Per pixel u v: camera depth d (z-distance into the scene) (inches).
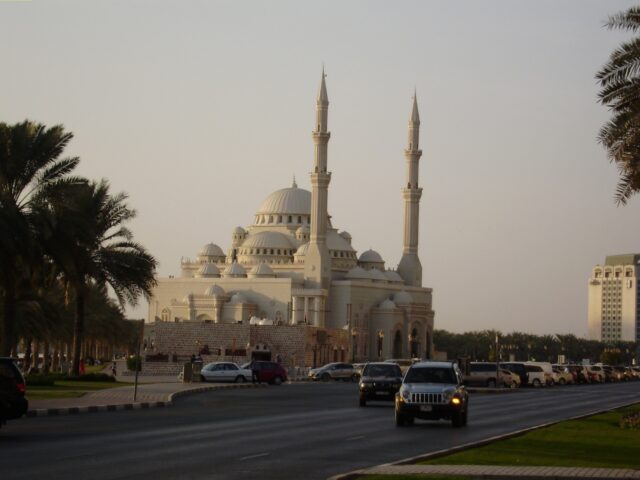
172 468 1113.4
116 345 6904.5
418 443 1450.5
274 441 1450.5
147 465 1136.8
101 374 3595.0
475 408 2470.5
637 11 1779.0
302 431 1635.1
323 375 4517.7
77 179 2723.9
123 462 1162.0
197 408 2218.3
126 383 3430.1
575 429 1697.8
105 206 3501.5
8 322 2613.2
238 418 1921.8
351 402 2586.1
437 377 1815.9
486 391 3639.3
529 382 4357.8
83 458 1195.9
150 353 6166.3
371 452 1321.4
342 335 6820.9
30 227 2566.4
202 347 5969.5
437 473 1050.1
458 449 1309.1
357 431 1649.9
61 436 1476.4
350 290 7790.4
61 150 2716.5
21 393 1517.0
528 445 1390.3
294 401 2608.3
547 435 1565.0
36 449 1290.6
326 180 7765.8
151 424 1728.6
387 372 2420.0
